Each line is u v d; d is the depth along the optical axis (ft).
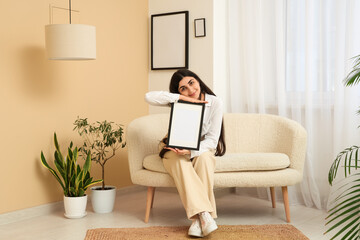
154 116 10.46
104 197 9.87
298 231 8.28
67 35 8.75
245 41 11.63
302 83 10.88
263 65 11.56
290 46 11.02
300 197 10.99
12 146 9.27
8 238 8.00
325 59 10.43
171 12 12.30
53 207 10.11
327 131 10.50
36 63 9.72
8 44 9.12
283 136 9.68
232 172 8.71
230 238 7.82
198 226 7.89
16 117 9.32
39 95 9.80
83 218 9.46
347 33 9.80
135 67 12.41
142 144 9.53
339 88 10.03
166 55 12.44
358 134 9.82
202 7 11.77
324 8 10.36
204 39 11.77
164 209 10.33
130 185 12.41
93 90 11.14
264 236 7.95
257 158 8.71
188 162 8.33
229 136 10.50
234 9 11.91
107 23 11.47
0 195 9.05
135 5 12.35
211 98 8.85
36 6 9.68
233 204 10.96
